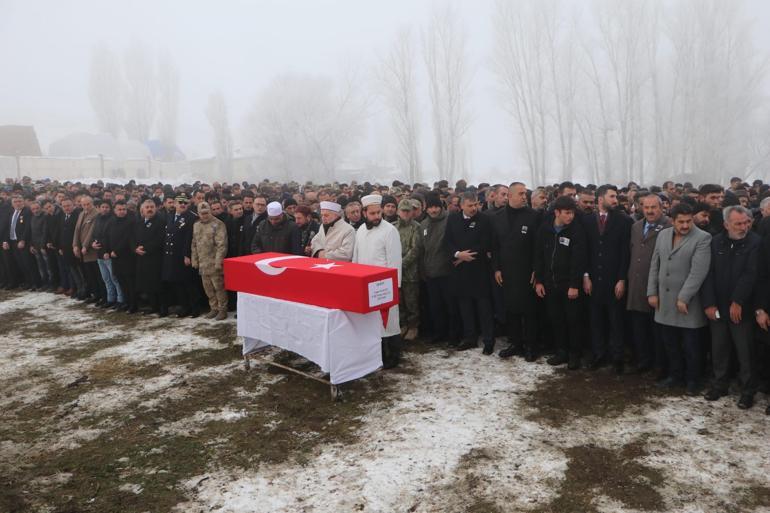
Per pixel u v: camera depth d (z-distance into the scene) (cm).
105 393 535
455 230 611
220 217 826
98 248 868
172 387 544
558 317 562
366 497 341
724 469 361
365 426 442
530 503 331
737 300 439
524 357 602
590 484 349
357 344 495
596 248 539
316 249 622
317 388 531
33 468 393
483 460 382
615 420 437
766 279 434
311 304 495
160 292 833
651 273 495
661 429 419
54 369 610
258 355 619
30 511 337
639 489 341
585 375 539
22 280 1116
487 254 604
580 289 543
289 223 714
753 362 451
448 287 630
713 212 522
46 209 1005
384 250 571
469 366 576
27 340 730
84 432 451
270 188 1493
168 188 1400
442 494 343
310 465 384
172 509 335
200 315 835
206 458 399
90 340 720
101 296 930
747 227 444
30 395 538
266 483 362
